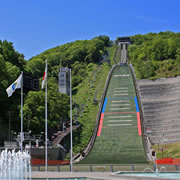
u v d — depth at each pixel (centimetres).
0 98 14850
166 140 14825
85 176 7594
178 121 16088
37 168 9731
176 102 17750
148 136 15212
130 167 9906
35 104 15038
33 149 11894
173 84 19712
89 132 16112
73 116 18038
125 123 16438
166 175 7488
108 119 17062
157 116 16900
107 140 15038
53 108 15625
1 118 14975
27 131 14538
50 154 12138
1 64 15225
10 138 13975
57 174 8319
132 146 14288
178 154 12675
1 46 18425
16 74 15800
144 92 19550
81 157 13538
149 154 13400
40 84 18512
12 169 8562
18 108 14725
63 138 14788
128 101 18800
